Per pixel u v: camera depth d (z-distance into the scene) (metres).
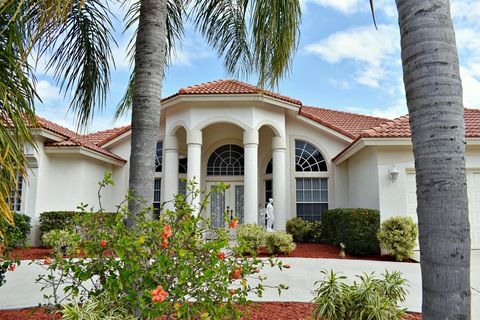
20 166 3.77
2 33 3.64
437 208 2.90
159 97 5.64
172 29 8.49
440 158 2.93
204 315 3.48
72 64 7.27
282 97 17.19
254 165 16.66
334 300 4.82
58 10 3.22
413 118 3.12
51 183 16.48
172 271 3.62
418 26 3.12
